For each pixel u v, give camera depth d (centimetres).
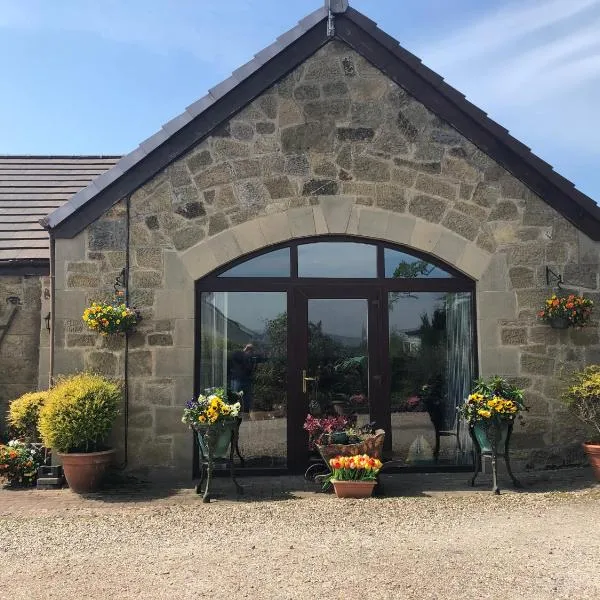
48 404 636
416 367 726
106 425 637
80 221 688
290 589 379
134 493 632
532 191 729
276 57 710
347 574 402
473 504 572
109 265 687
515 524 509
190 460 680
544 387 717
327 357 716
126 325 669
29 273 816
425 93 723
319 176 712
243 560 430
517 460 711
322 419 680
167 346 687
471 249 721
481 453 651
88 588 386
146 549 457
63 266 683
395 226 717
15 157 1097
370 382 718
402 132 722
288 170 711
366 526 505
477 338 725
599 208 728
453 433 726
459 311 736
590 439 685
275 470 700
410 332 728
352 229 713
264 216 706
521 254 726
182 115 693
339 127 717
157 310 689
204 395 666
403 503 577
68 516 548
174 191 698
